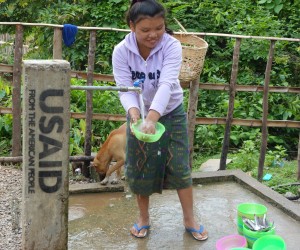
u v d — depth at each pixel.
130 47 3.22
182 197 3.61
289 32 8.47
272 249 3.19
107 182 4.60
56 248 2.88
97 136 6.39
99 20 8.91
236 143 7.04
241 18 8.64
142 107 2.95
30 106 2.64
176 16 8.73
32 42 9.76
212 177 4.80
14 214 3.81
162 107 3.06
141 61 3.24
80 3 9.22
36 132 2.68
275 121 5.16
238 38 4.83
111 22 8.88
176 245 3.57
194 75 4.42
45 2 9.51
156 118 3.03
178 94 3.41
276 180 5.20
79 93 6.30
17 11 9.57
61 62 2.65
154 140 2.81
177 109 3.42
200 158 6.59
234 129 7.30
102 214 4.08
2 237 3.49
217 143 6.98
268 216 4.07
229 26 8.52
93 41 4.75
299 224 3.93
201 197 4.46
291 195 4.82
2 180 4.62
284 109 7.55
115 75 3.30
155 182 3.54
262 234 3.27
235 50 4.87
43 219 2.81
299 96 7.77
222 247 3.28
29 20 9.60
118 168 4.57
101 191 4.54
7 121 5.83
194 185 4.75
